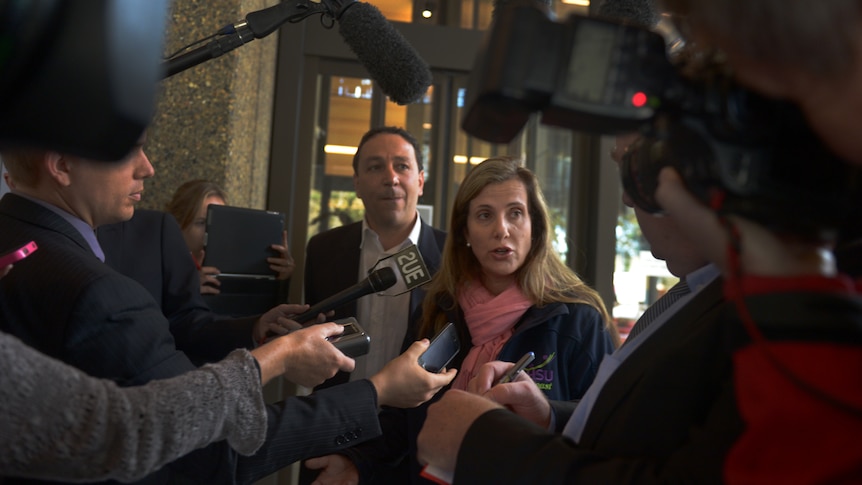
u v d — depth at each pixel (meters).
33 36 0.42
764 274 0.52
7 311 1.08
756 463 0.47
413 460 1.62
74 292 1.05
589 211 3.36
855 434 0.43
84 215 1.24
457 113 3.33
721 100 0.50
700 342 0.68
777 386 0.47
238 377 0.90
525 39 0.53
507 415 0.76
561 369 1.73
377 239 2.42
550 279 1.83
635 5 0.88
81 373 0.75
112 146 0.46
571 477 0.65
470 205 1.82
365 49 1.32
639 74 0.52
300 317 1.75
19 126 0.45
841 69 0.44
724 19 0.46
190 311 1.98
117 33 0.43
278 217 2.47
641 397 0.70
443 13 3.34
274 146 3.19
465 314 1.81
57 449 0.70
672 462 0.62
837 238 0.54
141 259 1.93
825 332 0.47
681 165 0.53
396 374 1.28
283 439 1.13
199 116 2.57
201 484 1.20
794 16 0.43
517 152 3.36
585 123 0.55
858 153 0.47
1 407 0.66
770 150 0.50
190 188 2.47
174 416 0.79
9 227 1.17
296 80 3.21
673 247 0.87
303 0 1.29
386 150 2.39
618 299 3.30
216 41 1.23
